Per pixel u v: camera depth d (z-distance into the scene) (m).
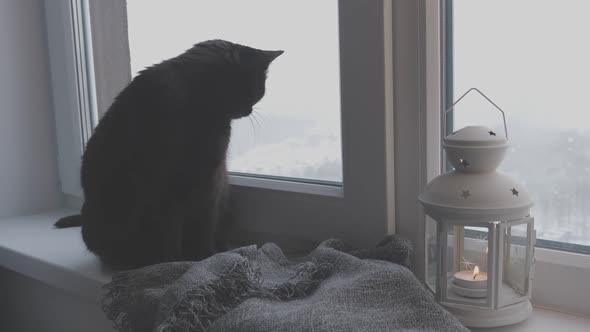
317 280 0.72
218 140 1.00
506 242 0.69
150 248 0.98
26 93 1.38
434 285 0.74
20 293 1.27
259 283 0.70
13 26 1.34
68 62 1.35
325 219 0.94
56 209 1.45
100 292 0.91
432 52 0.80
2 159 1.36
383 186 0.85
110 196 0.98
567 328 0.68
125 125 0.97
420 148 0.83
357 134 0.87
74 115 1.37
